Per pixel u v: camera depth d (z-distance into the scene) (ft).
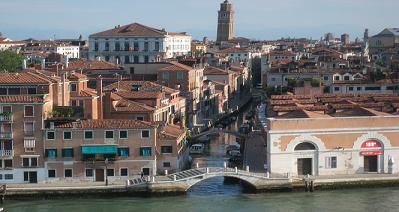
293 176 348.18
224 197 334.24
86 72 627.05
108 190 331.57
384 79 590.14
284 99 456.04
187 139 424.46
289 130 350.43
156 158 354.74
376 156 359.25
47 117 350.84
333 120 353.51
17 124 342.64
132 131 346.95
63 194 330.34
